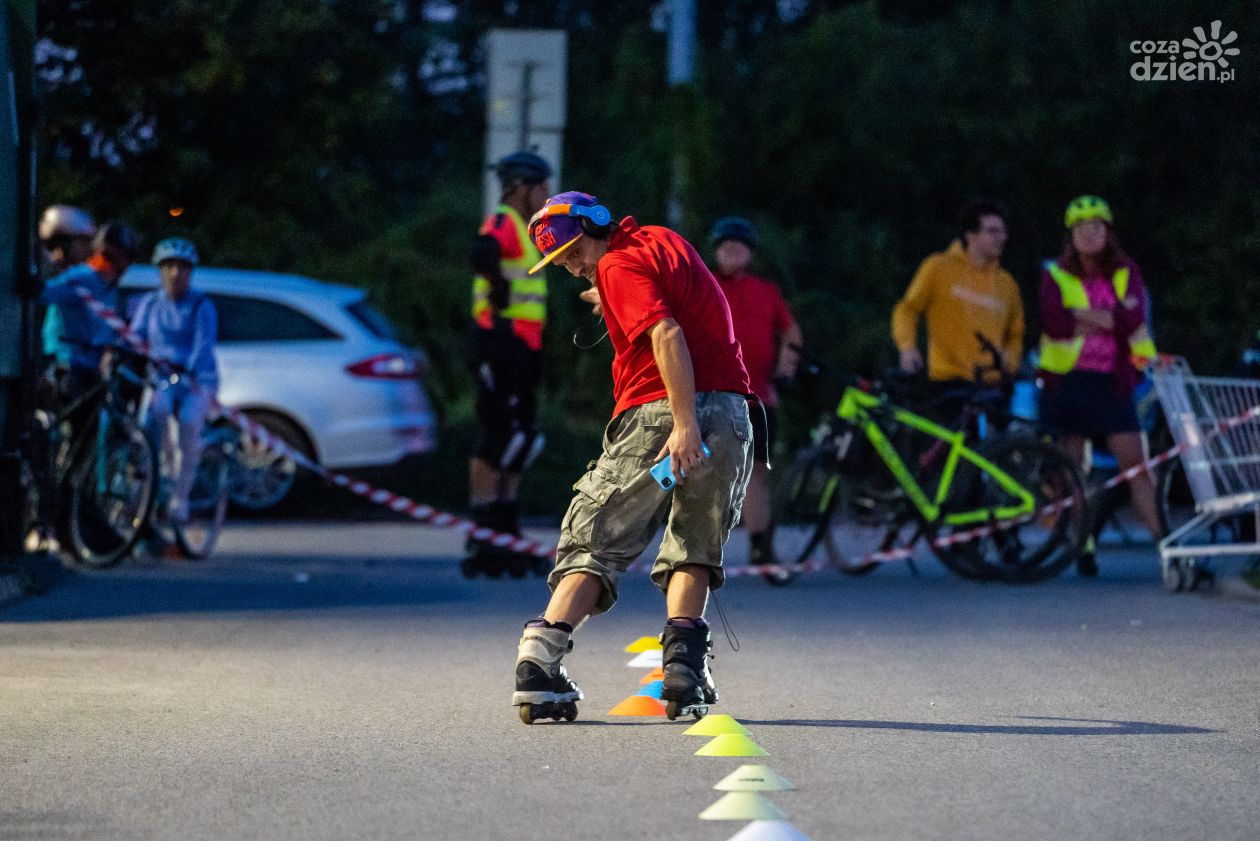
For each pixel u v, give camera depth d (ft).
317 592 101.96
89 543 114.93
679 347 57.57
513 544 110.83
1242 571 104.27
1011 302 115.85
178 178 196.34
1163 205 235.20
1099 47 237.04
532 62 137.08
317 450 152.56
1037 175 237.86
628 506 60.13
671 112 210.38
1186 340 226.17
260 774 52.31
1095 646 80.28
